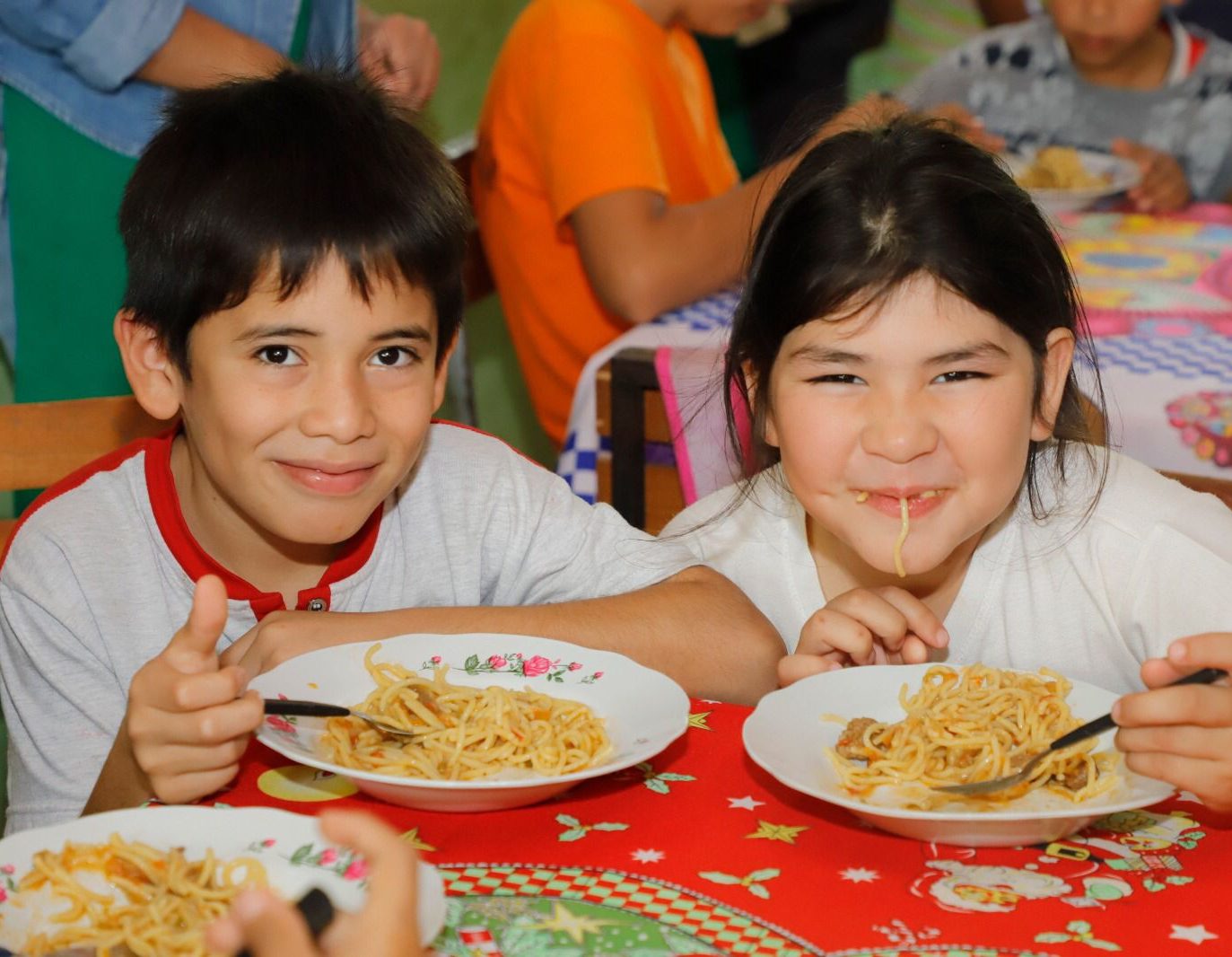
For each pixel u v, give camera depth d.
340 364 1.29
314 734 1.14
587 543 1.61
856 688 1.21
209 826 0.94
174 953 0.82
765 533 1.71
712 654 1.43
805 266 1.36
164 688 1.02
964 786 1.04
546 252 2.79
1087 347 1.91
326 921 0.74
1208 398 1.93
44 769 1.39
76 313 2.47
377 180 1.30
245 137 1.32
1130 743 1.02
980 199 1.36
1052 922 0.88
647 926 0.88
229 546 1.49
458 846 0.99
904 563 1.41
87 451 1.70
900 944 0.86
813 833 1.00
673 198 2.87
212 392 1.32
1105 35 3.21
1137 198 2.93
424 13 4.40
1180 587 1.47
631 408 2.27
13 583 1.43
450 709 1.16
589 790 1.07
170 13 2.28
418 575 1.59
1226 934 0.87
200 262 1.28
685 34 3.01
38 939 0.84
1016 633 1.61
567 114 2.58
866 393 1.38
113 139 2.35
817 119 2.48
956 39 4.00
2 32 2.31
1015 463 1.41
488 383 4.19
